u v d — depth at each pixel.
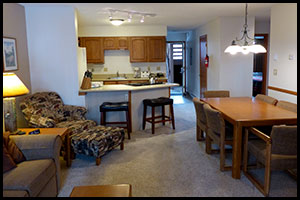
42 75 4.53
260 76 8.45
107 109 4.25
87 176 3.04
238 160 2.88
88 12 4.91
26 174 2.16
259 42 7.83
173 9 4.77
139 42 7.02
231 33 5.88
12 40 3.88
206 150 3.70
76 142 3.31
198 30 7.91
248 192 2.63
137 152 3.77
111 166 3.31
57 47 4.47
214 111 3.01
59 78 4.55
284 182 2.80
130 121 4.77
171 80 10.65
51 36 4.44
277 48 4.69
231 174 3.04
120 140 3.68
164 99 4.78
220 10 5.01
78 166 3.32
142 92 4.92
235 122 2.82
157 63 7.41
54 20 4.41
